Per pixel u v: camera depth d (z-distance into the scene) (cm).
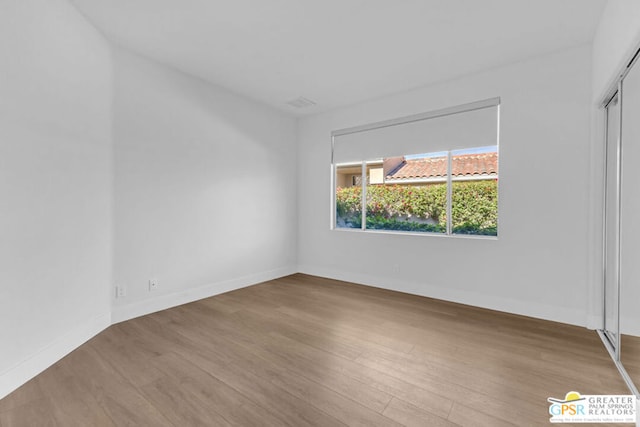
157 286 339
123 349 247
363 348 250
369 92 417
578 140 295
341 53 317
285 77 374
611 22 220
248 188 446
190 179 371
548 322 306
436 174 407
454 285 374
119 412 171
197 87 377
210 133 393
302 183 528
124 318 310
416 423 162
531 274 321
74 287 251
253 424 161
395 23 265
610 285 267
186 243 368
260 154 464
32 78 212
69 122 246
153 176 334
